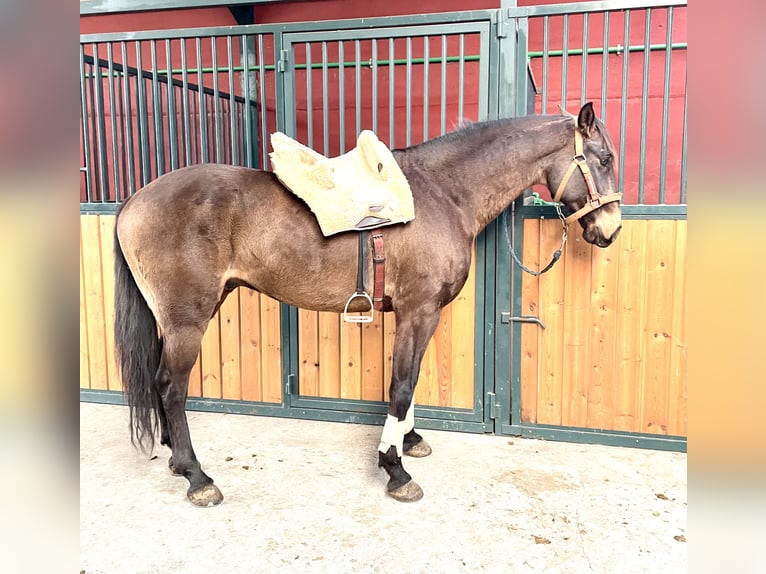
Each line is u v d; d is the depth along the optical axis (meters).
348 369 2.62
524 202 2.56
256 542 1.67
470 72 3.55
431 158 2.08
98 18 4.06
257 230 1.86
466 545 1.65
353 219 1.83
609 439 2.37
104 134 2.74
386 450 1.93
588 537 1.69
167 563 1.57
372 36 2.35
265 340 2.69
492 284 2.41
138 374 1.92
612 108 3.37
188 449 1.92
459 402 2.52
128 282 1.92
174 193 1.83
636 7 2.12
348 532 1.72
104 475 2.10
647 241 2.25
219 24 3.97
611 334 2.33
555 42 3.45
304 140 3.73
